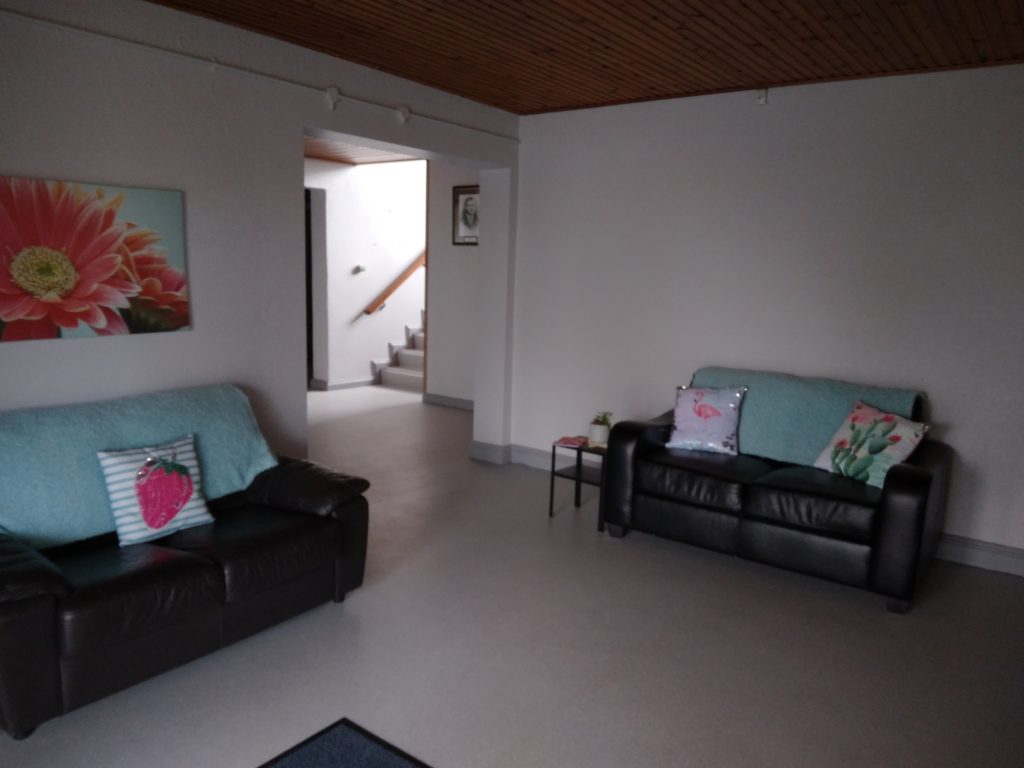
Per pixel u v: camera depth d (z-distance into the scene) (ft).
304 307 12.21
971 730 7.63
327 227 24.68
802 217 13.00
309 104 11.70
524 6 9.51
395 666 8.51
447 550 11.96
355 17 10.09
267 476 10.27
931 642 9.40
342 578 9.80
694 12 9.50
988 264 11.44
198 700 7.77
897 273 12.22
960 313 11.75
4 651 6.57
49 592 6.85
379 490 14.97
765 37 10.39
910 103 11.80
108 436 9.01
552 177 15.98
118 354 9.90
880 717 7.81
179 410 9.87
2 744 6.98
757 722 7.67
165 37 9.83
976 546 11.91
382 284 26.71
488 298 16.97
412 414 22.31
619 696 8.06
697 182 14.07
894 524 9.84
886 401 11.83
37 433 8.48
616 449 12.29
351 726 7.39
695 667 8.69
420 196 27.40
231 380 11.32
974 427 11.84
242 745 7.07
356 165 25.12
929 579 11.37
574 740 7.30
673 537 11.85
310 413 22.07
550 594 10.47
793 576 11.33
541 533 12.83
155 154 9.93
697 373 13.85
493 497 14.71
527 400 17.04
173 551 8.29
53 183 8.93
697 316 14.40
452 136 14.47
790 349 13.42
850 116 12.35
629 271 15.16
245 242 11.18
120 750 6.95
